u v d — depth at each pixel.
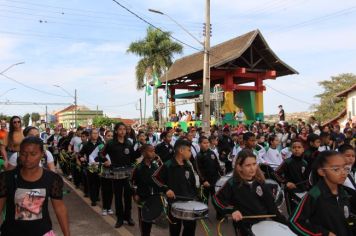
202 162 8.57
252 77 31.12
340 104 57.44
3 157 7.72
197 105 36.09
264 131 17.00
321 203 3.70
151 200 6.36
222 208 4.48
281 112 22.27
